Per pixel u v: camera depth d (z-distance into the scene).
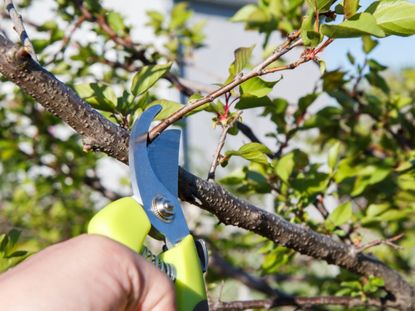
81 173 3.45
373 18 1.33
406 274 3.32
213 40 6.93
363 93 2.84
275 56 1.43
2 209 4.22
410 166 2.54
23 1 3.40
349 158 2.48
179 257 1.24
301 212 2.27
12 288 0.86
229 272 3.37
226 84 1.56
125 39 2.82
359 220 2.49
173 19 3.56
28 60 1.32
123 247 0.96
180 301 1.22
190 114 1.63
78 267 0.90
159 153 1.38
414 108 3.00
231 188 3.22
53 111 1.39
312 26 1.43
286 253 2.27
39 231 4.06
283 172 2.30
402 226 3.02
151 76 1.73
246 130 2.40
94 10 2.77
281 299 2.31
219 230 3.76
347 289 2.31
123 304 0.93
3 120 3.52
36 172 4.02
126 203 1.17
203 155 5.78
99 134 1.42
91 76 3.11
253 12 2.72
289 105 2.71
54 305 0.85
